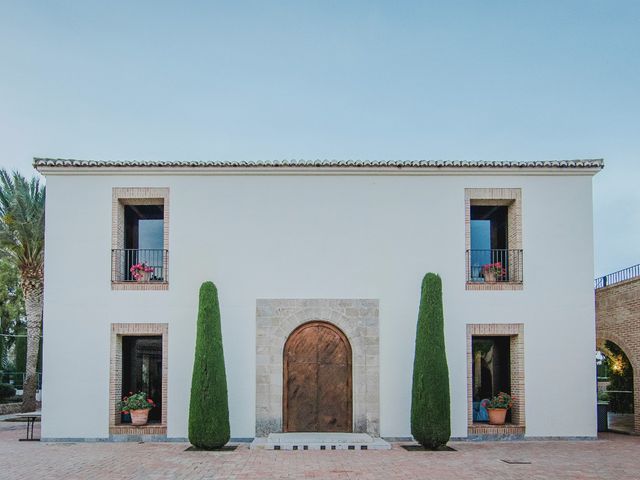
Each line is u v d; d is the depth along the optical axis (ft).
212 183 57.16
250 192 57.11
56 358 55.06
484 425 55.47
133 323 55.47
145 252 59.11
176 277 55.98
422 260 56.75
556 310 56.49
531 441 54.60
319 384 55.88
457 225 57.16
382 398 55.06
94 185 56.90
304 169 57.00
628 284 61.72
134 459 45.47
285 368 55.93
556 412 55.47
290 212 56.95
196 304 55.77
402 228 57.06
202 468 42.01
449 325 55.98
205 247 56.44
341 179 57.41
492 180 57.67
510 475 39.75
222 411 50.52
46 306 55.47
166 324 55.42
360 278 56.39
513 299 56.44
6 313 112.57
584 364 55.98
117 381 55.93
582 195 57.67
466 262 56.80
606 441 54.90
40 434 60.03
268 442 50.34
